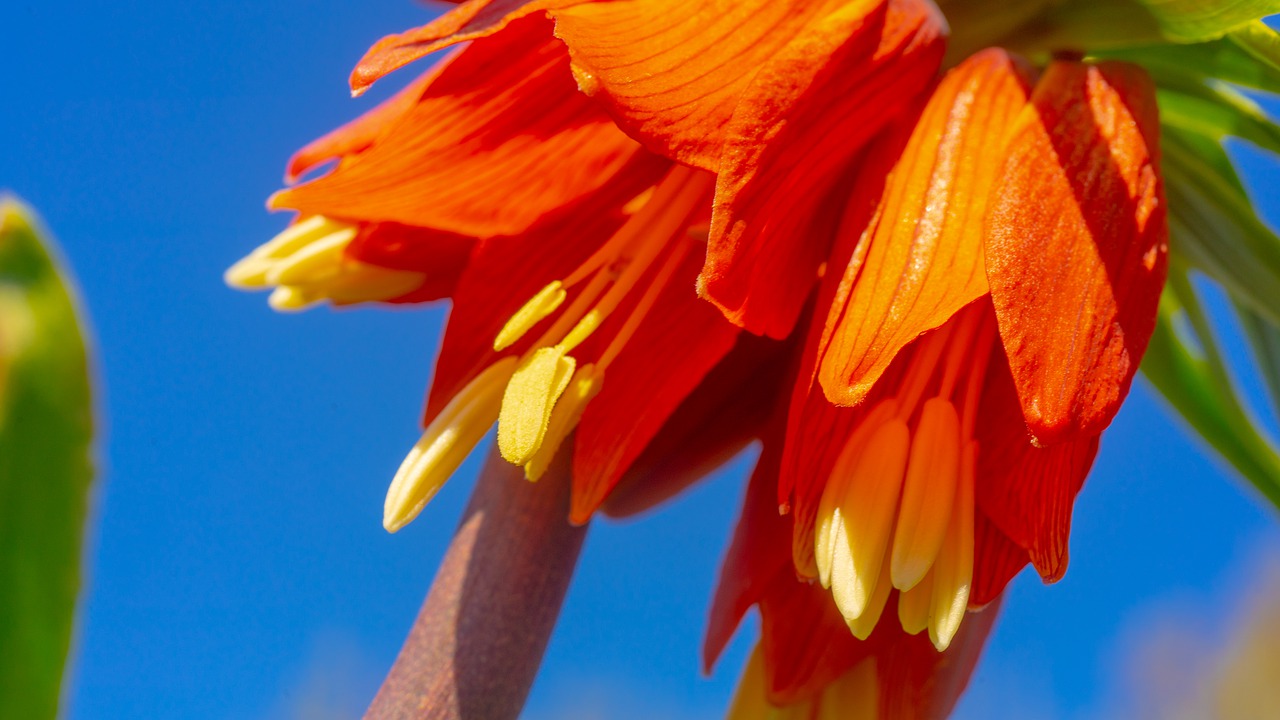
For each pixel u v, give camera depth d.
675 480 0.40
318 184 0.39
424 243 0.40
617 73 0.37
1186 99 0.41
